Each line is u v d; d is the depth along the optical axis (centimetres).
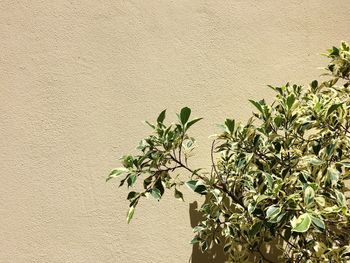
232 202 214
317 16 262
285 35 258
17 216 230
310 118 184
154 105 243
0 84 236
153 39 247
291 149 183
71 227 231
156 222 233
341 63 212
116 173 172
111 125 239
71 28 243
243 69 251
